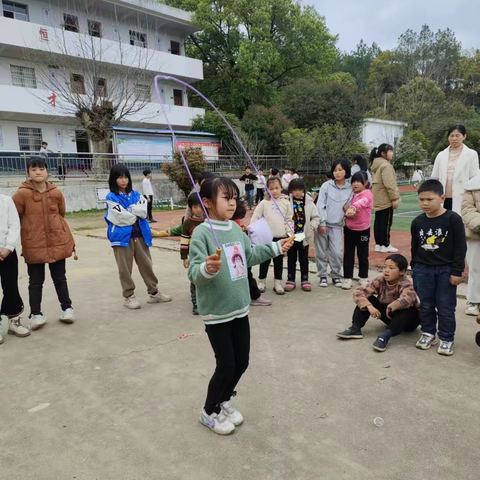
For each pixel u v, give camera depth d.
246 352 2.52
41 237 4.14
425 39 53.28
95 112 18.12
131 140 19.83
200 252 2.35
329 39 32.38
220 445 2.35
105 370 3.29
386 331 3.62
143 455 2.29
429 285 3.50
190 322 4.33
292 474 2.11
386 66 53.00
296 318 4.35
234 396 2.82
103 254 8.09
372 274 5.83
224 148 24.94
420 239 3.54
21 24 18.73
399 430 2.45
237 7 26.44
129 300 4.84
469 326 3.99
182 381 3.09
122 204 4.71
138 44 24.22
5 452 2.34
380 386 2.95
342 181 5.42
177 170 16.47
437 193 3.40
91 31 19.47
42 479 2.12
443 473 2.09
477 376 3.06
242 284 2.44
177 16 24.83
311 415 2.62
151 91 24.19
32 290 4.21
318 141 24.92
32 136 21.00
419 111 36.81
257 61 27.75
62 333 4.09
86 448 2.36
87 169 17.95
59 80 20.55
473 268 4.17
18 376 3.22
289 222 5.18
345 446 2.31
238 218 4.37
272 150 26.78
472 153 5.06
